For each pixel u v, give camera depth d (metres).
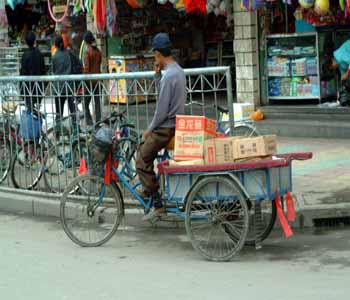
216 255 7.51
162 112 7.89
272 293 6.33
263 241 8.25
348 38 14.15
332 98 14.22
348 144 12.59
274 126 13.77
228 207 7.54
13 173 10.77
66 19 18.08
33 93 10.24
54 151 10.19
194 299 6.24
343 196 9.34
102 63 17.27
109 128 8.48
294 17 14.30
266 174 7.39
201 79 8.85
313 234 8.53
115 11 15.66
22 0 17.92
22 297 6.48
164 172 7.68
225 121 9.45
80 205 9.12
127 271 7.22
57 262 7.64
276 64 14.37
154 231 8.95
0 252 8.11
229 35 17.11
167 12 17.61
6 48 17.47
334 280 6.67
